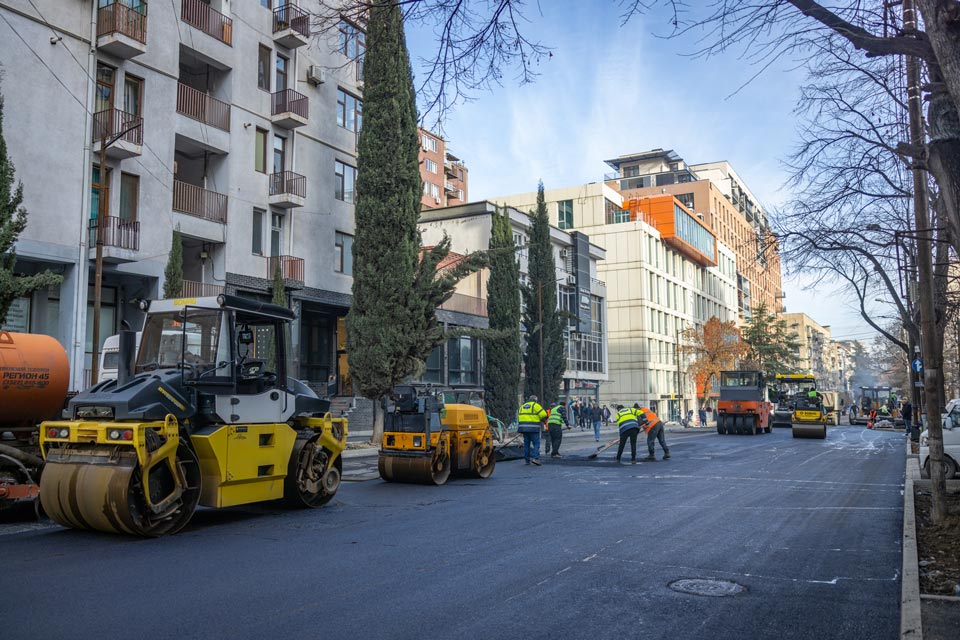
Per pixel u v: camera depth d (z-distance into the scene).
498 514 10.44
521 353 35.78
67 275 20.91
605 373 56.38
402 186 24.50
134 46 21.95
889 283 17.39
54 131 20.52
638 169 98.12
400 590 6.13
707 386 63.69
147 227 22.98
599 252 56.25
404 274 24.14
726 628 5.20
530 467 18.45
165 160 23.70
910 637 4.86
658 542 8.30
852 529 9.24
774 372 70.75
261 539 8.48
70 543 8.16
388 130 24.52
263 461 10.06
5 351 9.35
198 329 9.65
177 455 9.07
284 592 6.04
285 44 28.81
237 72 26.84
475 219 43.25
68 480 8.47
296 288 27.98
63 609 5.50
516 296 35.69
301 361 32.09
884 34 7.62
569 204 68.62
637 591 6.17
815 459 20.62
